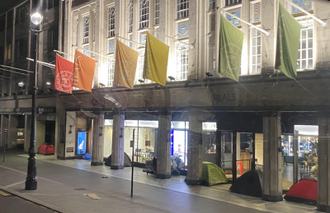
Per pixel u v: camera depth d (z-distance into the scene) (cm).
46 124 2836
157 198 1201
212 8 1486
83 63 1691
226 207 1091
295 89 1150
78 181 1509
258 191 1248
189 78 1513
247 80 1275
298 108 1139
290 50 1018
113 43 1984
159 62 1340
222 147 1530
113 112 1914
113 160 1889
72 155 2364
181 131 1712
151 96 1677
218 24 1428
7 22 3159
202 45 1488
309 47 1173
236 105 1326
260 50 1308
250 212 1032
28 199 1127
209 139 1584
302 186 1173
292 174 1283
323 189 1053
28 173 1295
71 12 2319
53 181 1484
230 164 1505
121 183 1477
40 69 2620
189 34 1530
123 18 1903
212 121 1528
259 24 1312
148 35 1297
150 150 1861
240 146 1459
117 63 1456
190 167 1478
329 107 1057
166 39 1622
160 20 1655
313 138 1214
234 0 1408
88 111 2128
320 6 1104
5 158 2372
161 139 1620
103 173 1747
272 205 1128
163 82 1359
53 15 2531
